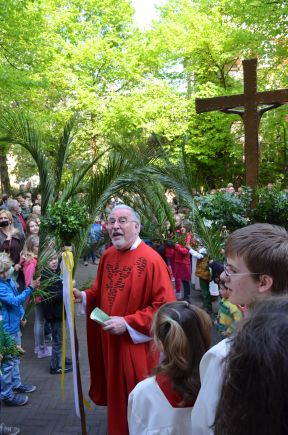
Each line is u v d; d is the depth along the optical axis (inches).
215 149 629.9
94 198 181.8
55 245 175.6
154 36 593.3
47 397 170.7
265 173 615.5
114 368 126.8
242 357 33.9
